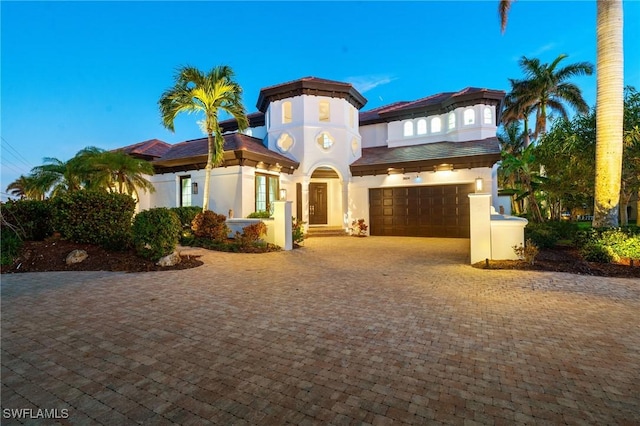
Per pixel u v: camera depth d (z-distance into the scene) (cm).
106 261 866
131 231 902
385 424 238
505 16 1278
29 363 339
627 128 1008
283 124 1905
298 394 279
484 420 243
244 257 1037
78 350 370
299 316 486
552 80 2412
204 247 1193
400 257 1077
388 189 1864
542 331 418
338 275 784
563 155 1131
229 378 307
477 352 359
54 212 937
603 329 423
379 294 609
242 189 1496
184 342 391
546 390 283
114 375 313
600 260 835
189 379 305
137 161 1582
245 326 445
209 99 1257
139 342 392
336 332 421
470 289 639
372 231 1898
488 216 898
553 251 996
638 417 245
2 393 282
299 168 1852
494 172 1716
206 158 1577
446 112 1997
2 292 620
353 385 293
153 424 240
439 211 1750
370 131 2283
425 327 437
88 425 239
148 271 812
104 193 966
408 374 312
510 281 700
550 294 594
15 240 865
